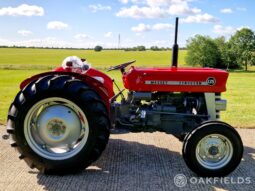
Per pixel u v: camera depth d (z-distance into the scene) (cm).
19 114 495
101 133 500
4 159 566
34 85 501
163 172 521
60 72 530
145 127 573
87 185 468
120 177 498
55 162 498
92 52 8556
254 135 751
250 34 6581
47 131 512
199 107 564
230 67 6619
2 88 1875
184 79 551
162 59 6562
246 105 1243
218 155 506
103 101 514
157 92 567
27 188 457
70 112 511
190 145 496
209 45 6600
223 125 499
